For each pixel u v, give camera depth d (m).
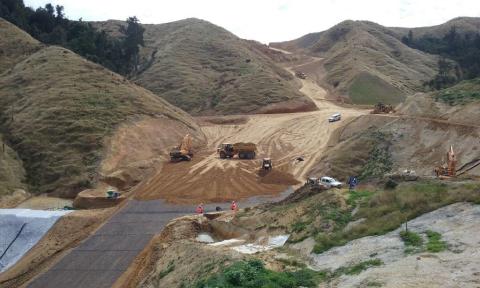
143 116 70.56
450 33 184.88
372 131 59.22
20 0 119.94
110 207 50.09
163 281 29.62
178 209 47.59
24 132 63.03
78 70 77.12
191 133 75.56
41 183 56.47
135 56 126.94
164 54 126.25
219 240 37.31
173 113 77.81
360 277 19.23
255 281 20.69
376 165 52.84
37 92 71.25
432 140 51.06
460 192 25.34
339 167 54.75
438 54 170.62
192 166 62.53
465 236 20.73
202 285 23.12
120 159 60.06
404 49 162.62
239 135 80.06
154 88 110.19
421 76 136.25
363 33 167.62
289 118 86.94
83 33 113.31
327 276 20.94
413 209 25.52
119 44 127.56
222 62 123.31
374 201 28.53
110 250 39.44
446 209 24.25
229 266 24.19
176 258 32.12
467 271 17.41
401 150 53.09
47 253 41.00
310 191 38.06
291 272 22.16
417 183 29.70
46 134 62.34
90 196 51.34
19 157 59.88
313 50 189.25
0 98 72.12
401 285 17.17
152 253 37.03
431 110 57.69
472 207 23.47
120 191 54.88
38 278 36.03
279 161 64.50
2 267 41.59
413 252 20.56
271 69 133.38
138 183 57.03
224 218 38.97
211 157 67.25
